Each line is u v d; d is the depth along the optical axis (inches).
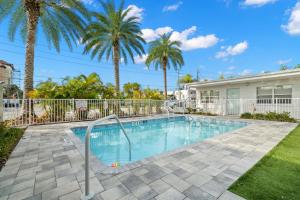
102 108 410.6
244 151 160.4
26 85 346.6
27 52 347.6
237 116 481.4
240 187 96.6
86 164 86.4
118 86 552.7
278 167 123.6
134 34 560.1
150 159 139.6
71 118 368.5
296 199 85.0
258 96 468.8
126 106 463.2
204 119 445.7
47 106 343.0
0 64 988.6
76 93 384.2
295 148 169.0
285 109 417.4
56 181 104.2
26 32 391.2
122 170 118.7
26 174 113.7
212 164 129.6
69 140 203.0
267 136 222.8
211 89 585.9
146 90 614.2
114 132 337.4
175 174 113.0
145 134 334.3
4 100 303.0
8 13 344.2
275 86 435.2
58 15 370.0
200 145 180.7
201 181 103.7
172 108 592.1
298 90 395.9
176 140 293.1
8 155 149.7
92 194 88.0
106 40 540.7
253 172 115.4
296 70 360.8
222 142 192.7
